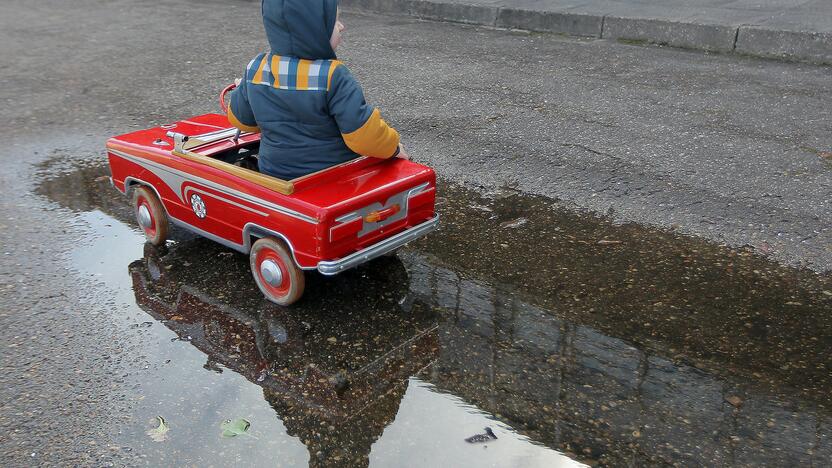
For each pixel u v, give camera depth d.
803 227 4.00
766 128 5.26
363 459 2.59
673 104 5.79
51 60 7.68
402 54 7.51
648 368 3.02
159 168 3.74
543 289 3.58
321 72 3.17
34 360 3.10
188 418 2.78
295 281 3.34
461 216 4.31
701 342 3.17
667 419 2.75
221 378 3.00
